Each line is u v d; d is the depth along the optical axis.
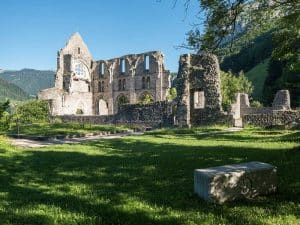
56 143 25.31
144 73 83.94
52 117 70.81
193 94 40.47
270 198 8.09
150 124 47.69
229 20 13.43
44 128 38.84
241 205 7.66
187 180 10.17
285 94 56.78
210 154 15.17
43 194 9.16
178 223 6.61
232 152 15.57
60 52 90.81
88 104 93.38
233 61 130.75
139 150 18.20
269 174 8.39
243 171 8.09
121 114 53.03
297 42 16.61
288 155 13.54
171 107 46.22
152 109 48.75
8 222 6.82
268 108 59.25
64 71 91.44
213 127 34.97
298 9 13.82
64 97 86.56
